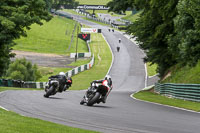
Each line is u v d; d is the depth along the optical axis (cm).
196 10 7362
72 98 5406
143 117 3145
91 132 1961
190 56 8244
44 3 8350
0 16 7581
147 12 10262
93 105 4266
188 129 2438
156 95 8175
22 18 7712
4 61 12862
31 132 1706
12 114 2480
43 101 4328
